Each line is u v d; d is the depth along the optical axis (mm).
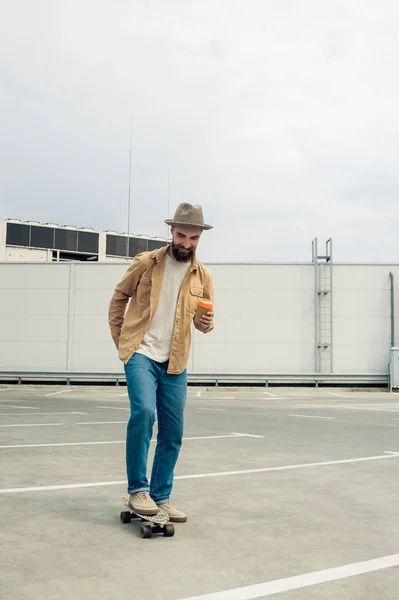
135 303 3980
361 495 4871
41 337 22859
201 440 8109
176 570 3020
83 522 3922
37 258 57906
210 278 4047
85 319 22828
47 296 22938
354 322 22281
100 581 2842
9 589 2719
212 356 22281
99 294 22828
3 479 5297
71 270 22953
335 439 8312
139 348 3902
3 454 6656
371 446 7652
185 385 3996
